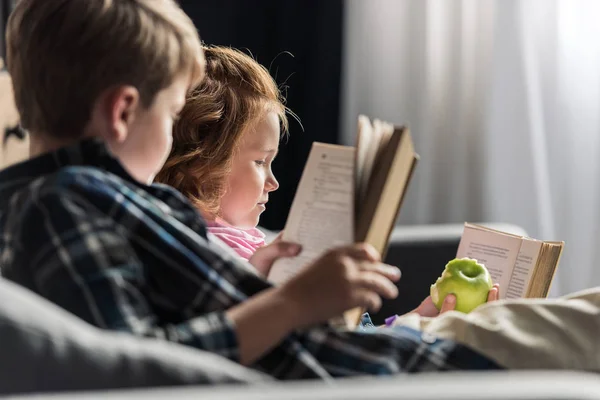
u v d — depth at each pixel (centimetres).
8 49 152
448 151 392
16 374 106
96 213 128
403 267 233
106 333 114
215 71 206
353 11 398
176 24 148
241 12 409
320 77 403
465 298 181
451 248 235
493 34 374
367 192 139
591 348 142
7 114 293
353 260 132
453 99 389
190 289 134
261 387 97
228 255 139
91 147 139
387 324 191
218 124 201
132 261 126
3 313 107
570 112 358
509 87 367
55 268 122
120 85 140
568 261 359
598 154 354
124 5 144
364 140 140
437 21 388
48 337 107
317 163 149
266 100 208
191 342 122
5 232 135
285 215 410
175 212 143
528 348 142
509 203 370
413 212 394
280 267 148
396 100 395
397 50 394
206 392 93
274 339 126
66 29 141
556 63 360
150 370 109
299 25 405
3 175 141
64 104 141
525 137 365
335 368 137
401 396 90
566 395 90
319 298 128
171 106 147
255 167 205
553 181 362
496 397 90
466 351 141
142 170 146
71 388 107
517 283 189
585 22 353
